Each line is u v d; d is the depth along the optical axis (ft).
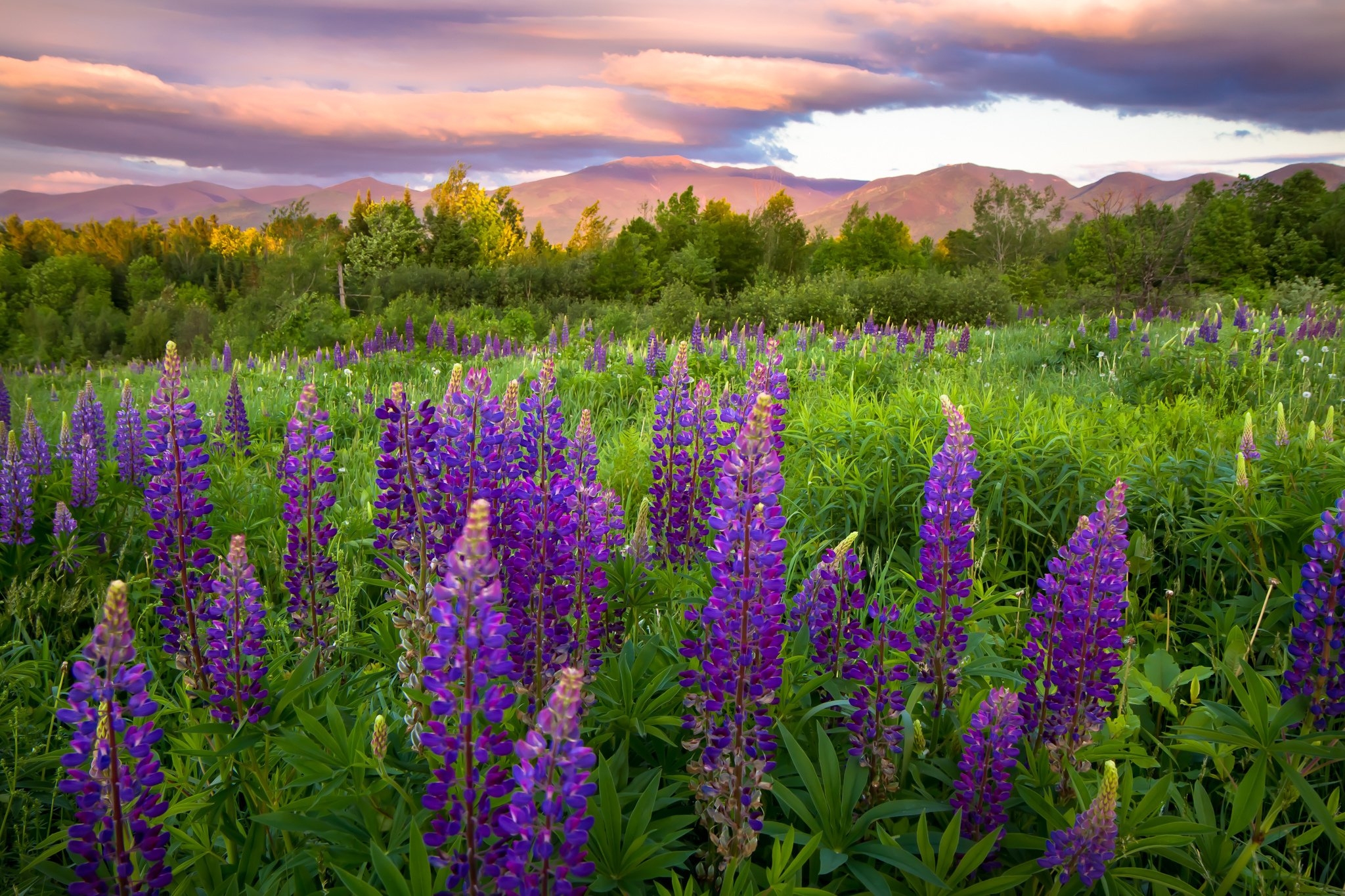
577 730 6.12
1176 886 8.40
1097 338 46.73
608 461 25.30
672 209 292.40
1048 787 9.62
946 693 10.45
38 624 15.05
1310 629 9.61
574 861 6.21
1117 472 20.31
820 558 18.52
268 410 37.14
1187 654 15.25
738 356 44.09
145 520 18.39
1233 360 36.45
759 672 8.27
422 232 265.95
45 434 30.78
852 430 24.11
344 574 14.87
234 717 9.32
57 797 10.98
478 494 10.01
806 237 284.00
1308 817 11.08
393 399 10.28
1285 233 208.03
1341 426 23.24
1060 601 10.02
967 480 10.12
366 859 8.11
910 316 122.21
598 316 153.38
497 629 6.43
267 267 196.44
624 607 12.62
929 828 9.59
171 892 8.76
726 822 8.25
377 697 11.81
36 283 349.61
